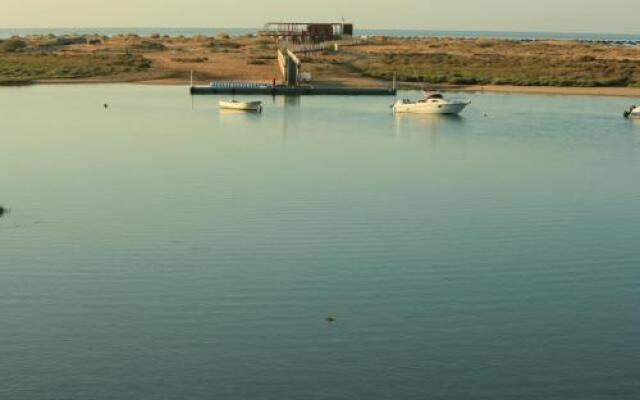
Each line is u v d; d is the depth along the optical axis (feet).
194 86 373.40
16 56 458.09
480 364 92.02
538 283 115.65
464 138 249.34
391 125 276.41
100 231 136.56
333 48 514.27
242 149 219.82
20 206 152.15
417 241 133.49
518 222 146.41
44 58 448.24
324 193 165.89
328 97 359.46
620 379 89.20
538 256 127.13
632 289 113.70
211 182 174.70
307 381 88.22
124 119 274.98
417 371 90.38
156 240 131.95
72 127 253.65
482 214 151.53
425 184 177.58
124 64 426.51
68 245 128.88
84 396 85.20
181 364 91.35
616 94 377.30
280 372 89.92
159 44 572.10
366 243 132.05
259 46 567.59
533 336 98.78
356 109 319.27
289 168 192.75
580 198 167.12
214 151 215.51
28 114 281.74
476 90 385.29
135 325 100.53
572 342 97.35
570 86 396.57
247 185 172.04
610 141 247.09
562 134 260.83
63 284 112.98
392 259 124.47
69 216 145.48
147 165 192.85
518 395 86.02
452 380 88.69
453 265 122.21
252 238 133.59
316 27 565.53
